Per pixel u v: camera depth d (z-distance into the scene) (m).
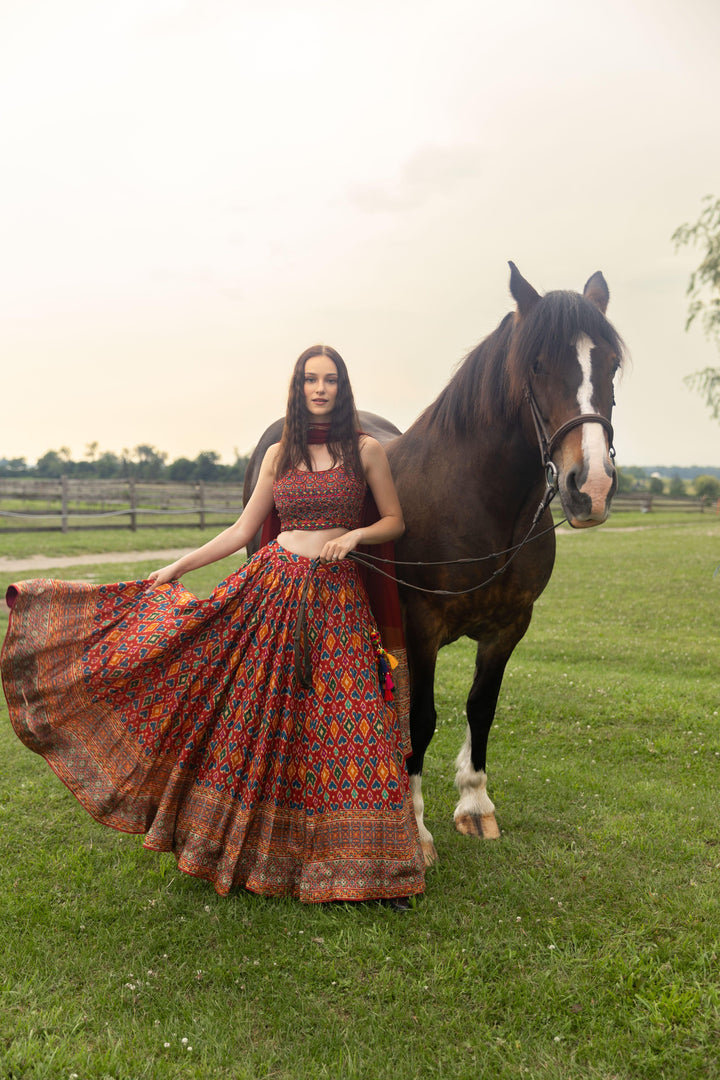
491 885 2.68
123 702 2.59
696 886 2.65
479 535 2.83
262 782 2.51
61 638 2.55
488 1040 1.95
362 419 4.34
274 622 2.51
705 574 11.01
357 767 2.46
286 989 2.12
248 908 2.51
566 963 2.23
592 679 5.51
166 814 2.54
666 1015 2.02
